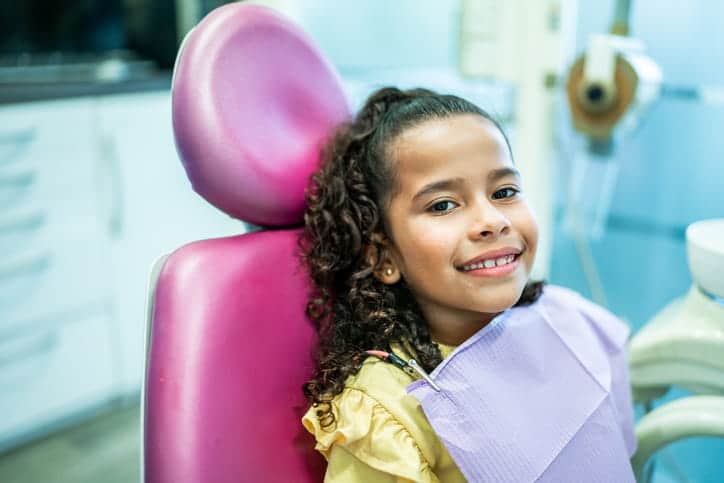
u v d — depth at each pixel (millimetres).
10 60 1854
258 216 678
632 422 741
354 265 706
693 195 1313
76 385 1611
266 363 634
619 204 1404
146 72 2016
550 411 652
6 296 1449
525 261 667
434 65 1961
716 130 1255
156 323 597
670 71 1273
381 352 662
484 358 639
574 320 754
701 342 699
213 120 614
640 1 1252
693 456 1067
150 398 583
